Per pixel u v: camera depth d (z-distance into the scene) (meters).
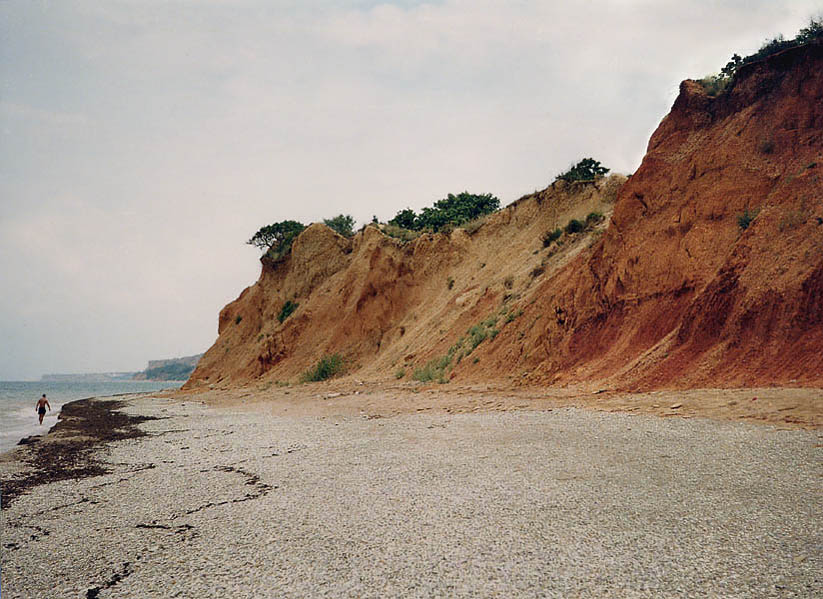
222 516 7.14
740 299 14.77
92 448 15.20
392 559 5.25
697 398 12.33
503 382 21.67
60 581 5.39
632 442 9.41
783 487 6.54
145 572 5.45
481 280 36.75
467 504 6.71
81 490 9.66
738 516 5.75
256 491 8.34
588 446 9.40
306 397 27.81
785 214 15.38
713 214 18.39
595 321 20.58
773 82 19.73
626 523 5.77
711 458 8.00
